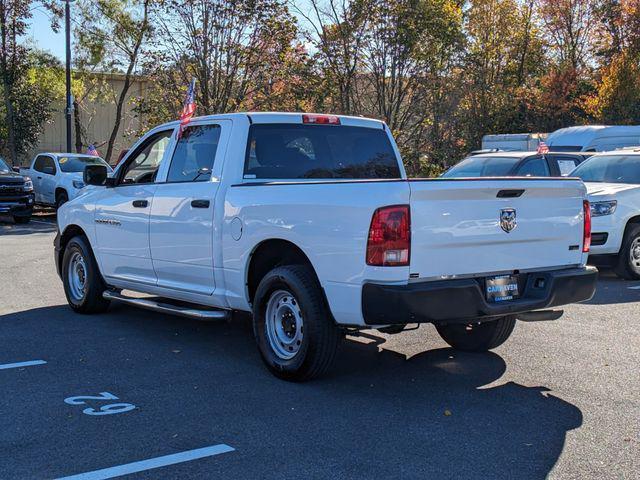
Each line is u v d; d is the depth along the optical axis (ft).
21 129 101.45
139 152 24.36
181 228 21.20
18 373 18.92
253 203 18.76
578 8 129.18
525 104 112.16
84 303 26.08
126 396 17.07
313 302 17.30
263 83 76.28
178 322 25.30
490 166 42.11
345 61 75.36
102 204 24.79
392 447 14.03
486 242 16.92
